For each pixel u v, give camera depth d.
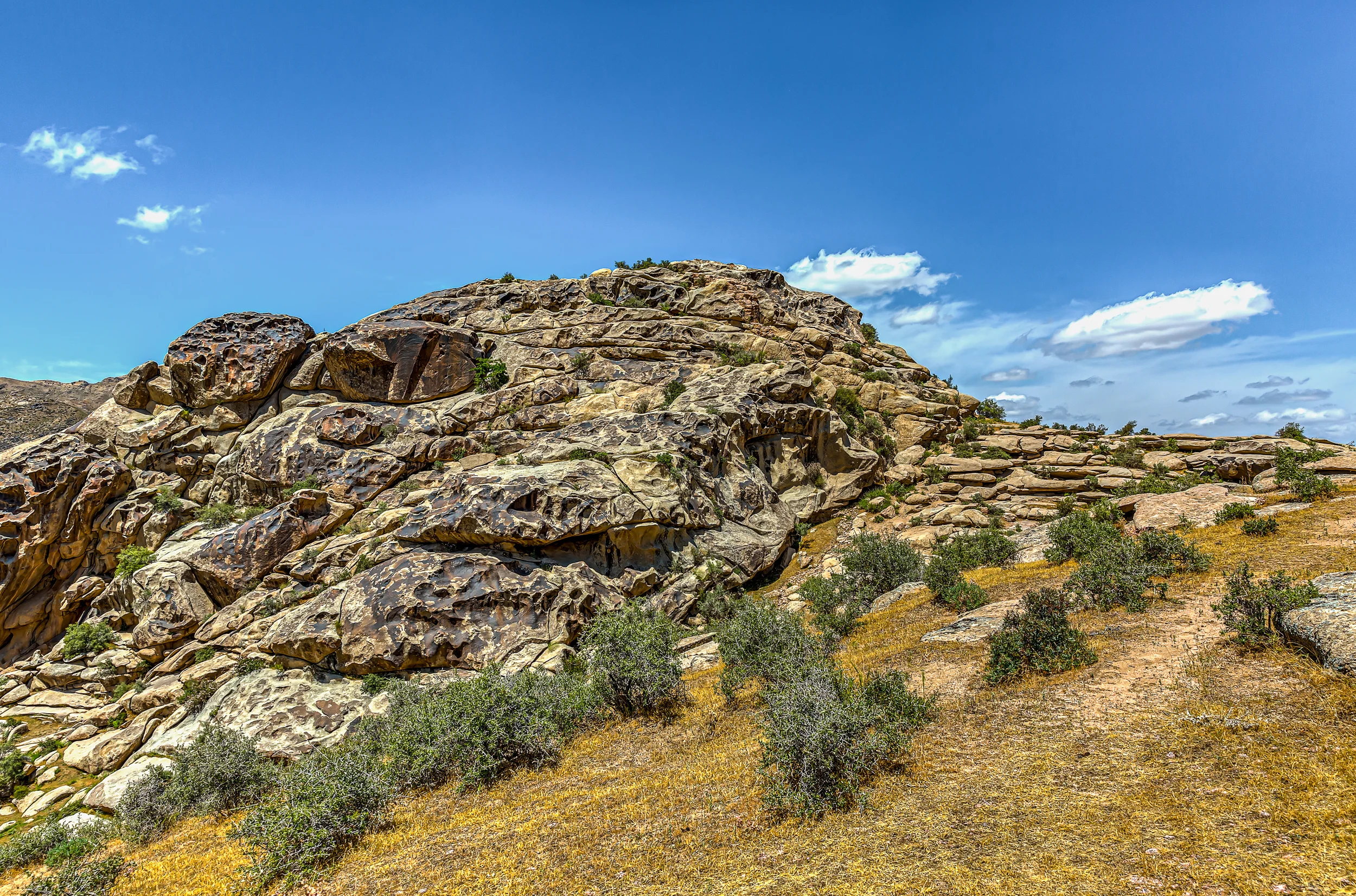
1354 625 10.58
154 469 49.75
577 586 32.97
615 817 11.80
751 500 44.88
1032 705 12.48
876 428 57.47
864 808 10.01
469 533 33.31
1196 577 17.66
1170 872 6.98
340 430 46.84
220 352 51.50
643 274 72.50
